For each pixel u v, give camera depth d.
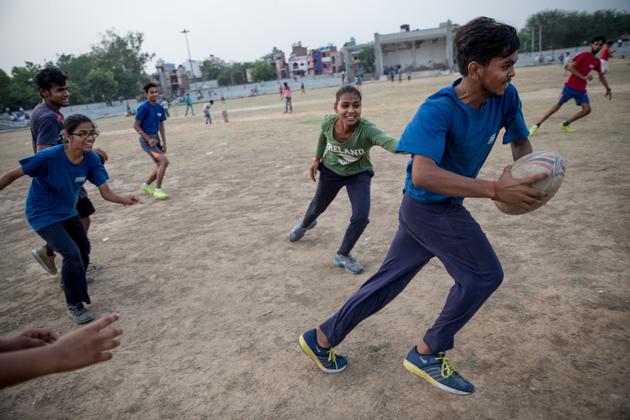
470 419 2.24
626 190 5.42
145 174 10.32
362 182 4.01
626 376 2.43
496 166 7.45
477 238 2.17
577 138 8.52
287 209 6.26
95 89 73.38
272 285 3.99
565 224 4.64
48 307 4.05
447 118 1.98
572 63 8.66
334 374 2.70
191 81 100.19
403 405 2.38
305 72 107.50
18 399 2.80
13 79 66.94
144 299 3.96
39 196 3.54
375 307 2.50
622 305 3.10
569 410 2.24
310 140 12.73
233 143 13.73
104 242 5.63
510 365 2.62
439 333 2.33
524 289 3.45
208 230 5.69
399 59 69.56
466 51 1.90
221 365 2.92
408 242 2.41
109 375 2.94
